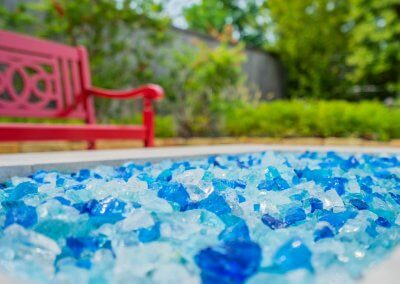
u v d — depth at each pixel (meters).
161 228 0.96
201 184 1.37
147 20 5.34
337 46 10.07
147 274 0.77
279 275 0.73
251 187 1.46
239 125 5.79
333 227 1.08
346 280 0.74
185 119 5.57
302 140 5.34
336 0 10.15
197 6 12.90
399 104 7.32
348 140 5.32
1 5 4.51
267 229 1.01
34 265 0.84
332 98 10.08
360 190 1.52
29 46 2.94
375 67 8.60
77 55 3.33
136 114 5.40
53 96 3.11
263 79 9.44
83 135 2.58
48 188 1.40
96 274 0.78
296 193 1.38
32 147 3.82
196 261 0.77
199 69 5.49
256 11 14.58
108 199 1.17
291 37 10.25
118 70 5.27
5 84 2.79
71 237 0.92
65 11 4.69
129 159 2.02
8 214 1.10
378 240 0.97
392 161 2.29
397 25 8.05
